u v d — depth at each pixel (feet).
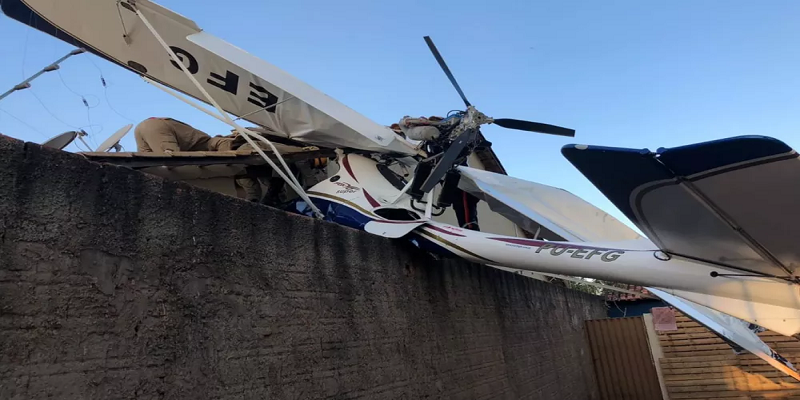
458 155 18.25
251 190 21.39
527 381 25.44
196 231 10.08
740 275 11.71
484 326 22.20
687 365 35.94
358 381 13.35
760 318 12.56
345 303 13.76
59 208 7.97
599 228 20.31
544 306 31.73
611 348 38.91
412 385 15.65
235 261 10.76
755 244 10.02
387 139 20.01
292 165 21.91
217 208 10.69
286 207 20.84
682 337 36.76
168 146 19.81
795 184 7.64
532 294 30.04
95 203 8.48
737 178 7.91
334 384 12.48
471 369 19.85
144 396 8.30
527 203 21.59
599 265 14.29
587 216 20.83
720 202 8.77
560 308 35.17
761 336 34.27
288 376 11.19
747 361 34.47
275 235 12.05
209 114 16.33
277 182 21.75
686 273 12.50
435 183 16.66
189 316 9.43
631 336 38.65
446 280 19.89
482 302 22.68
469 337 20.48
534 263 15.80
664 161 7.95
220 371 9.69
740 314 12.86
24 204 7.56
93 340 7.86
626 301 53.93
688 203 9.09
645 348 38.01
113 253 8.52
